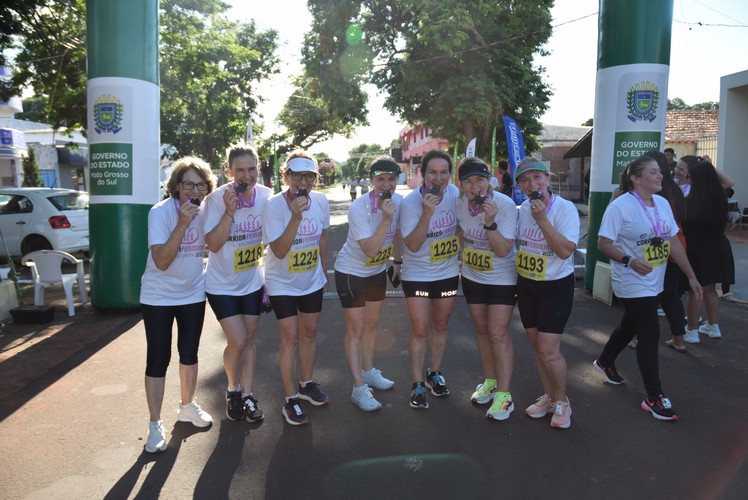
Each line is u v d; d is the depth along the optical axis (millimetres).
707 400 4141
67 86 14383
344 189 65062
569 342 5523
